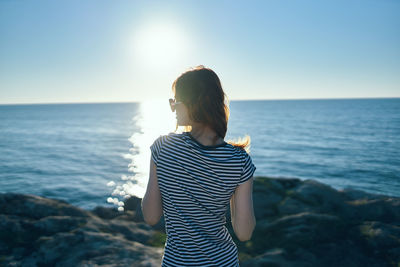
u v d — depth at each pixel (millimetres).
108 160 28266
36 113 181375
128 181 19844
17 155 32000
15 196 6000
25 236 4434
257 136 49531
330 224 5129
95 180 20156
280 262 4113
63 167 25016
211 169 1150
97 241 4176
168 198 1207
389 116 97500
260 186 7465
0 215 4945
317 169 24000
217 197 1172
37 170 23891
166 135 1270
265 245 4816
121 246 4059
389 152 31750
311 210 6211
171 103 1287
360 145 37531
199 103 1165
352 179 20562
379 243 4516
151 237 5035
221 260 1204
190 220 1188
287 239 4766
